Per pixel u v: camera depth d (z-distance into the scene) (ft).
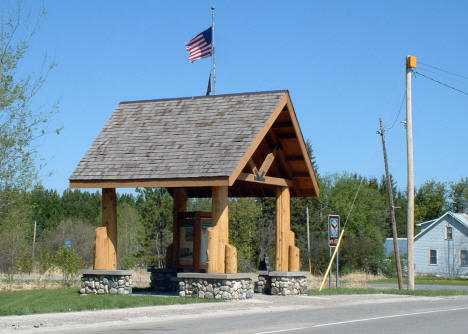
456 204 325.83
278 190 84.28
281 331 46.34
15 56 66.23
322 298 80.18
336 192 263.70
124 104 85.15
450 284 163.63
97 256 77.56
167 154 73.87
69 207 303.89
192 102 81.15
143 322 53.11
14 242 109.81
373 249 187.52
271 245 201.87
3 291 88.43
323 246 186.39
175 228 86.02
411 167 106.42
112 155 76.79
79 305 62.18
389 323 52.85
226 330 46.93
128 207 212.23
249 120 74.74
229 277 70.08
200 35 96.89
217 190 71.56
